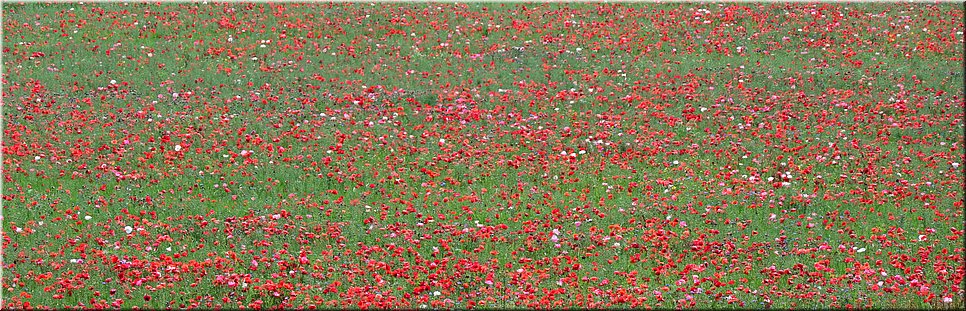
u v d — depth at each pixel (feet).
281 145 64.59
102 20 91.50
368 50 84.74
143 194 57.21
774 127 67.56
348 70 79.46
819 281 45.93
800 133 65.98
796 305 43.65
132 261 47.85
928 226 52.34
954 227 51.75
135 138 65.05
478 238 50.65
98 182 58.95
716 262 47.62
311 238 50.98
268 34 88.48
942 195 56.18
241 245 49.88
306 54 83.76
